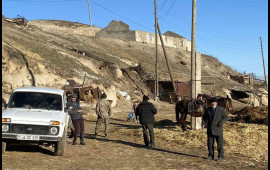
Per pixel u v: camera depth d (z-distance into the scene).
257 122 17.97
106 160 9.54
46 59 35.03
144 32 83.56
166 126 17.55
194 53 16.09
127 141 13.52
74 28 86.31
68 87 30.64
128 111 32.66
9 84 27.28
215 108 9.81
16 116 9.11
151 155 10.62
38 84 29.97
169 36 91.44
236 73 89.56
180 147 12.23
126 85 47.31
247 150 11.51
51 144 9.66
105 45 69.12
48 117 9.31
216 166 9.17
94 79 36.44
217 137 9.84
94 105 30.84
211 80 66.81
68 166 8.45
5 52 29.31
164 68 64.06
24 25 53.12
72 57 41.97
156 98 43.75
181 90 45.69
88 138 14.01
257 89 66.81
